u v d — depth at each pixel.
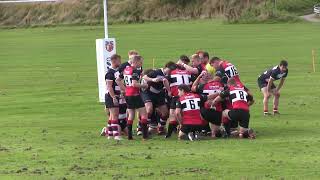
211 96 42.09
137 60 42.09
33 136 44.06
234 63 99.50
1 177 30.97
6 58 119.00
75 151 37.94
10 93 70.94
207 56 45.84
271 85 52.06
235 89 42.28
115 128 42.56
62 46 145.50
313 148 37.59
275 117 51.12
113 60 42.66
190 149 38.12
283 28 187.88
